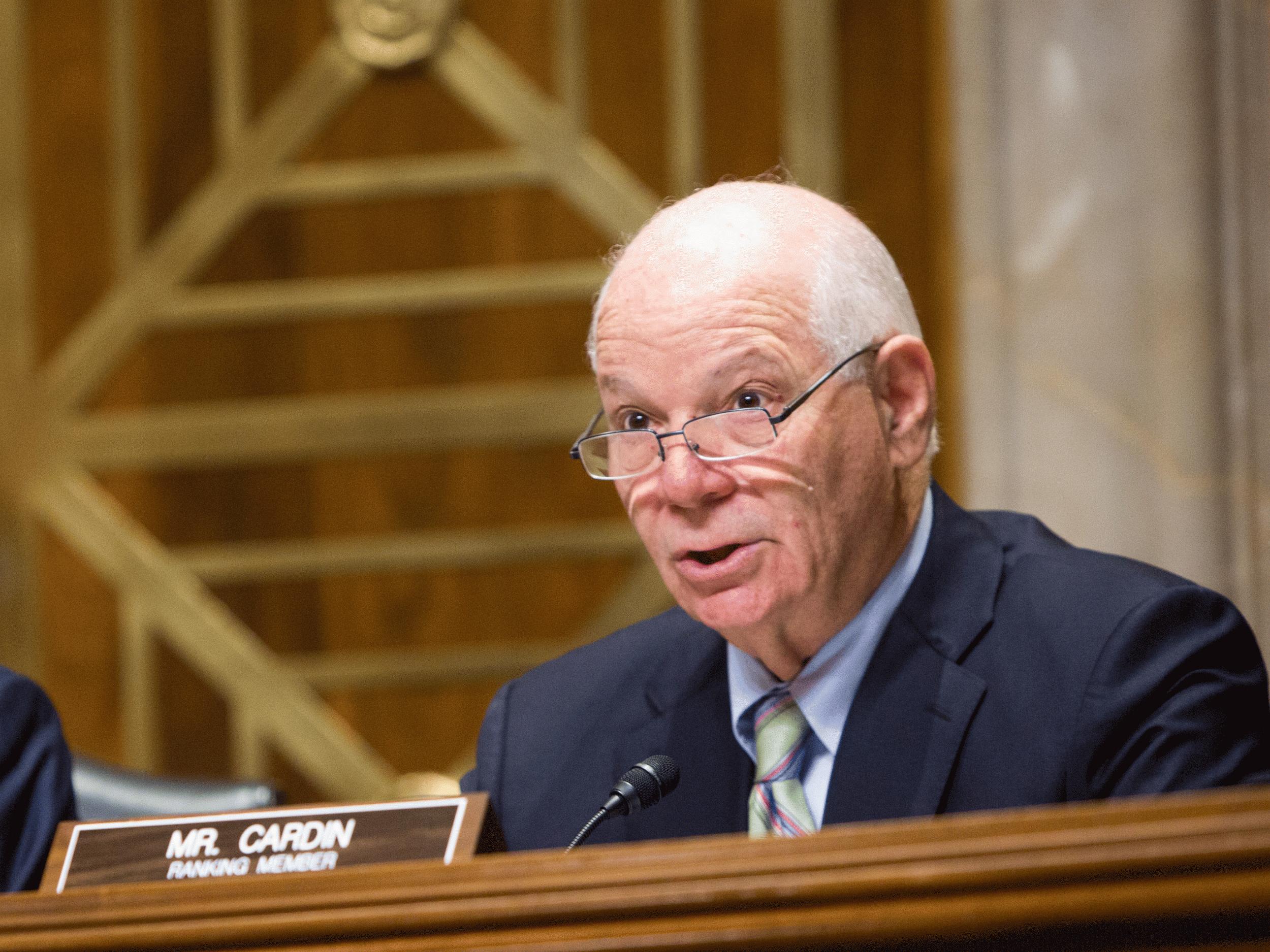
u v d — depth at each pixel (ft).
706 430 17.21
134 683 47.62
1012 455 38.70
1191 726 16.56
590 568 46.52
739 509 17.13
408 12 46.83
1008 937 10.87
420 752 46.88
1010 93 38.81
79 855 14.62
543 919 11.60
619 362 17.54
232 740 47.34
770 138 45.39
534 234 46.57
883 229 44.78
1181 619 17.51
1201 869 10.53
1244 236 37.11
